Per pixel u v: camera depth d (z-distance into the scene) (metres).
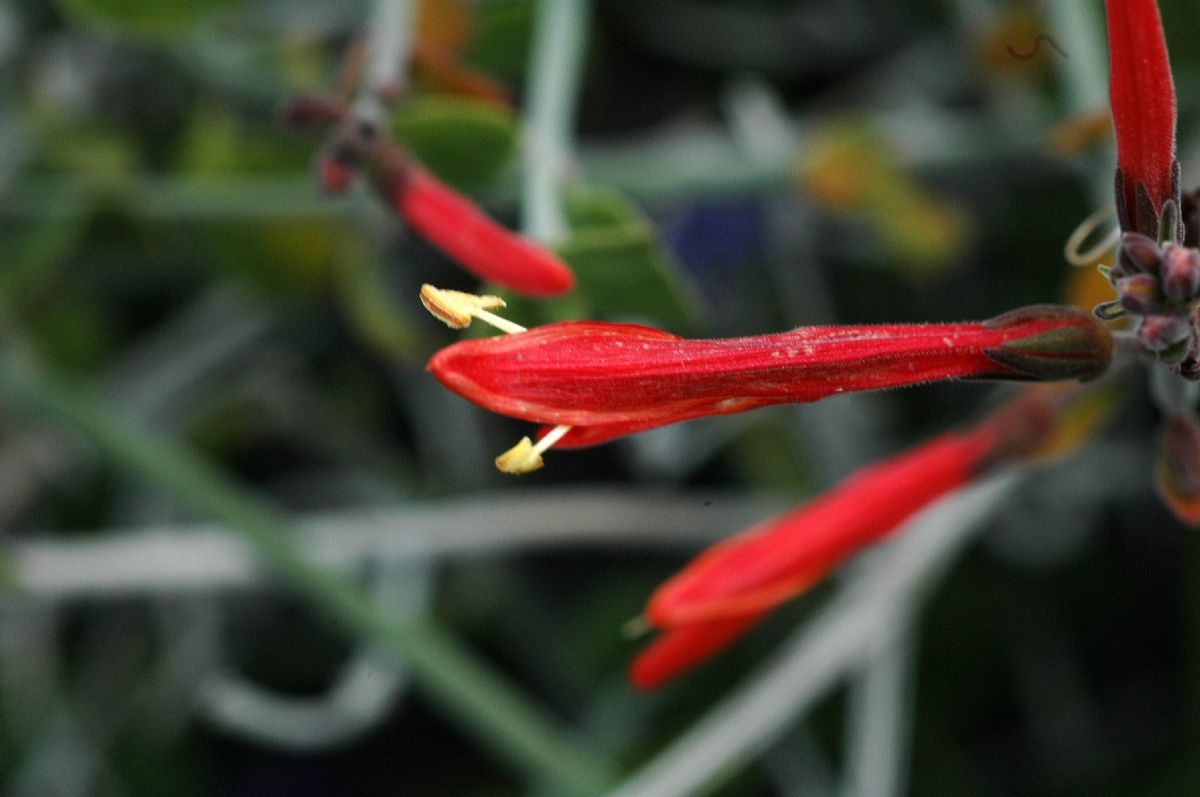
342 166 0.20
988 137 0.31
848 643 0.23
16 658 0.32
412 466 0.34
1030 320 0.17
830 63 0.34
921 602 0.28
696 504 0.31
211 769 0.33
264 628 0.34
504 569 0.33
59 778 0.32
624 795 0.24
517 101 0.29
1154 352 0.17
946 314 0.33
